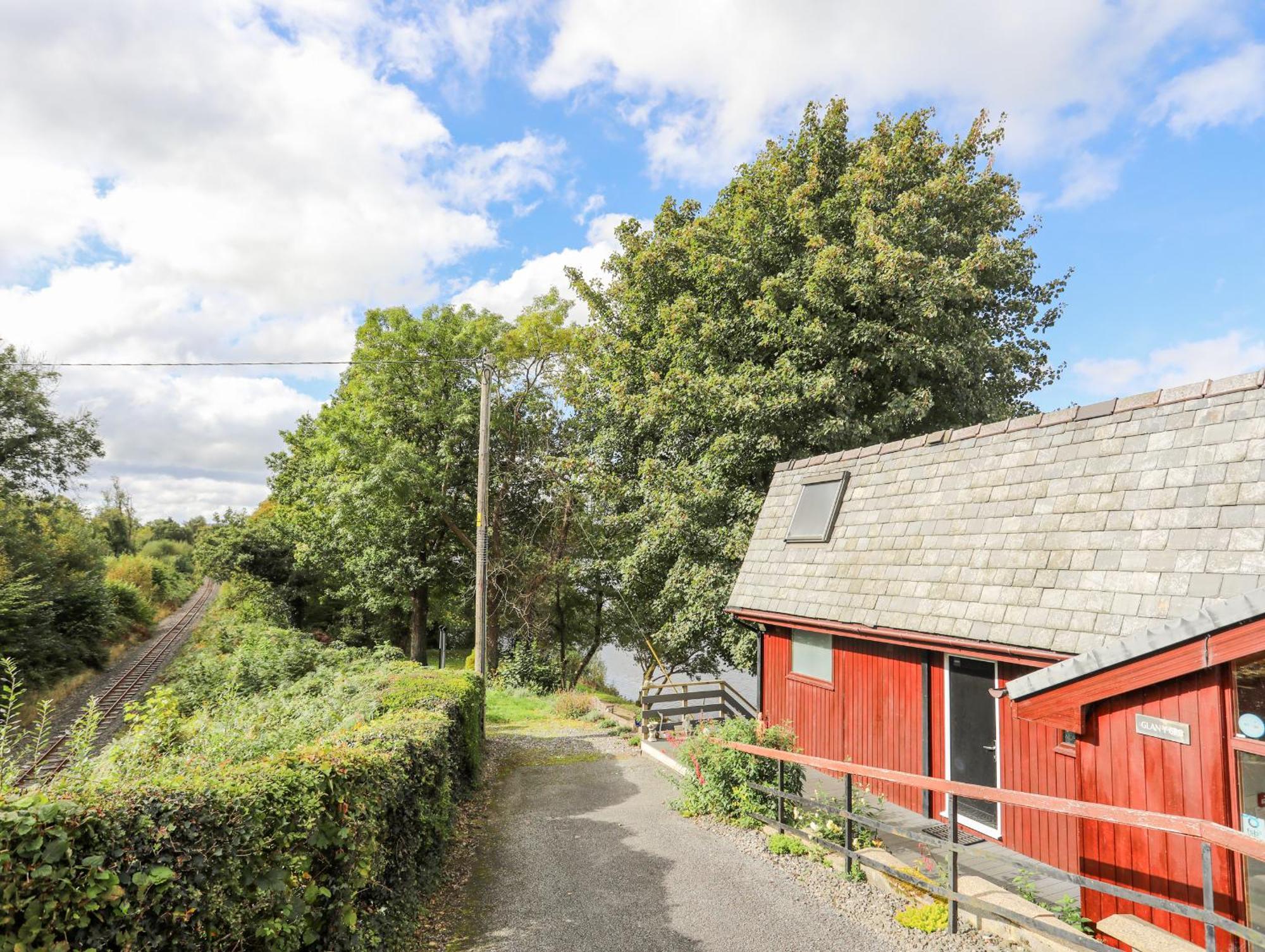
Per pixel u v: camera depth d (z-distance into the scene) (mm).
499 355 30359
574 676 32656
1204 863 4230
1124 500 7543
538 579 30109
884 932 5812
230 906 3873
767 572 12844
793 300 18094
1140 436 7832
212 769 5199
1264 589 4445
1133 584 6867
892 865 6633
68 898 3035
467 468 30484
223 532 44156
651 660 27266
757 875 7180
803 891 6734
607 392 23188
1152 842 5117
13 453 35375
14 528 30375
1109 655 5277
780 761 8141
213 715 11562
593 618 33062
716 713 15750
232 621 34312
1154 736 5156
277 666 20438
